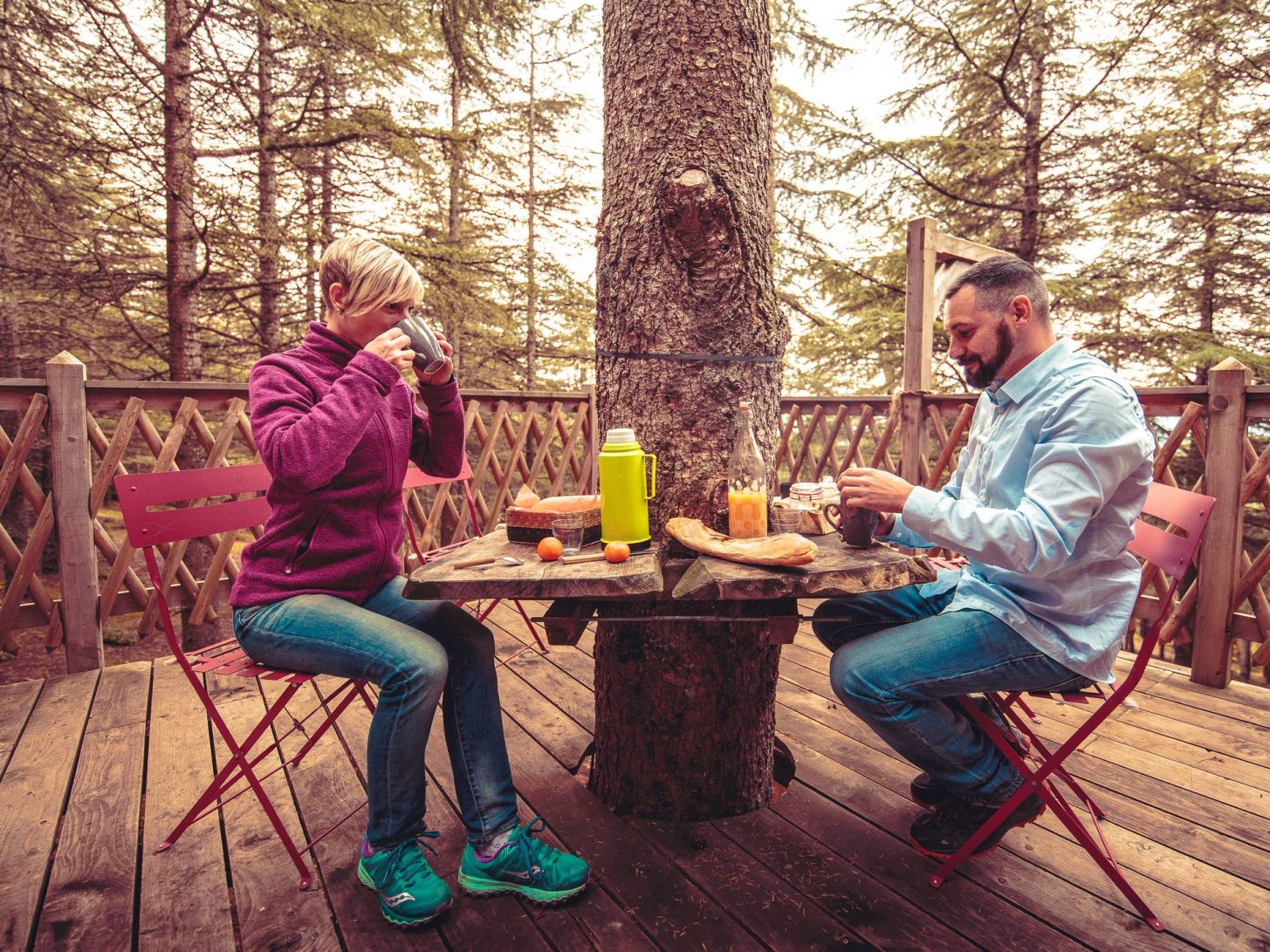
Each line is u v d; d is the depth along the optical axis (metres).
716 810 1.80
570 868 1.50
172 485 1.64
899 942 1.38
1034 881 1.57
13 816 1.83
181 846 1.71
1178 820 1.81
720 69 1.64
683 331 1.68
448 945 1.38
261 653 1.49
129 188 6.19
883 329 8.38
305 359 1.55
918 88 8.65
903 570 1.33
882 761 2.12
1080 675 1.41
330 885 1.56
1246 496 2.72
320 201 7.54
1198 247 8.36
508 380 11.48
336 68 7.05
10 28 5.85
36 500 2.86
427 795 1.95
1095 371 1.38
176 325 6.27
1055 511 1.28
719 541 1.48
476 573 1.35
